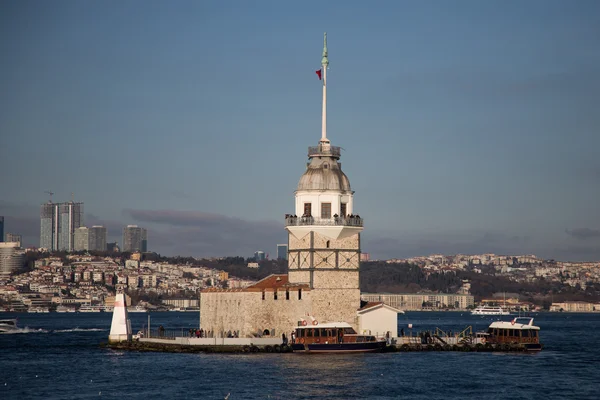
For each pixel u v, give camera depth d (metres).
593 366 179.38
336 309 194.38
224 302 197.38
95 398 136.25
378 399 134.38
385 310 198.50
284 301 192.12
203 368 163.75
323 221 194.00
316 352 185.38
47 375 163.25
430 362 175.12
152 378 154.00
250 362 171.25
